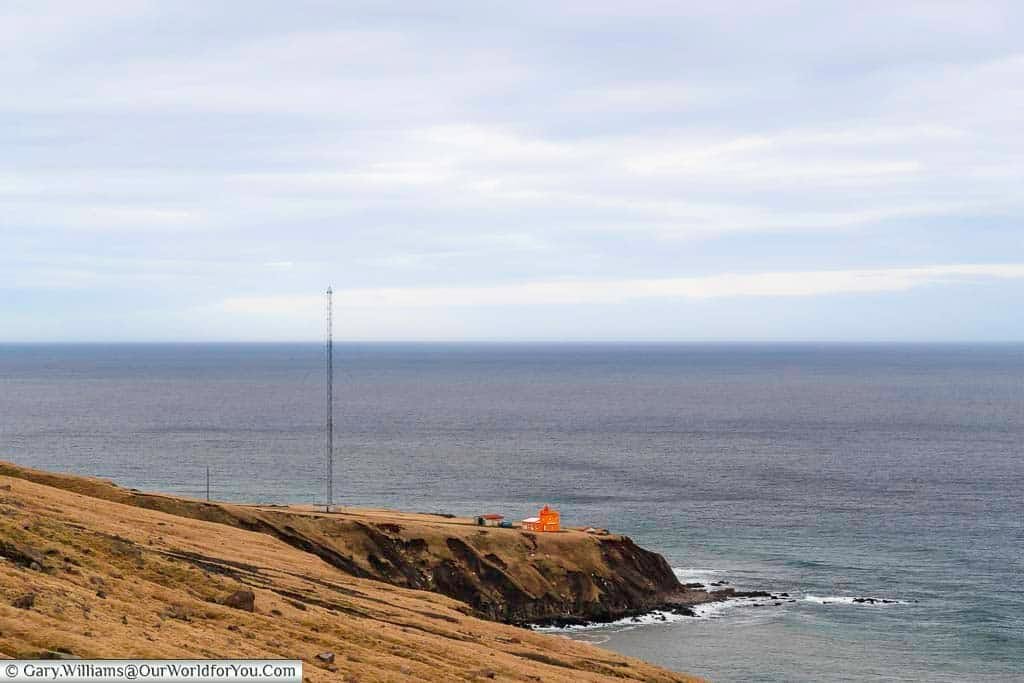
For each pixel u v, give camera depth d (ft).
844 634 358.64
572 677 214.07
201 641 148.46
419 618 246.68
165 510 363.56
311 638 175.83
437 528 410.52
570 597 395.14
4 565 158.51
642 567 417.08
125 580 177.88
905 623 372.17
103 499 348.79
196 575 196.34
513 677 193.67
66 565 170.81
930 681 313.12
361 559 380.17
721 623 375.25
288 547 329.93
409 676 166.50
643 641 354.54
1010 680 313.94
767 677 316.60
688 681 260.42
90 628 136.05
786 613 386.32
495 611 382.01
